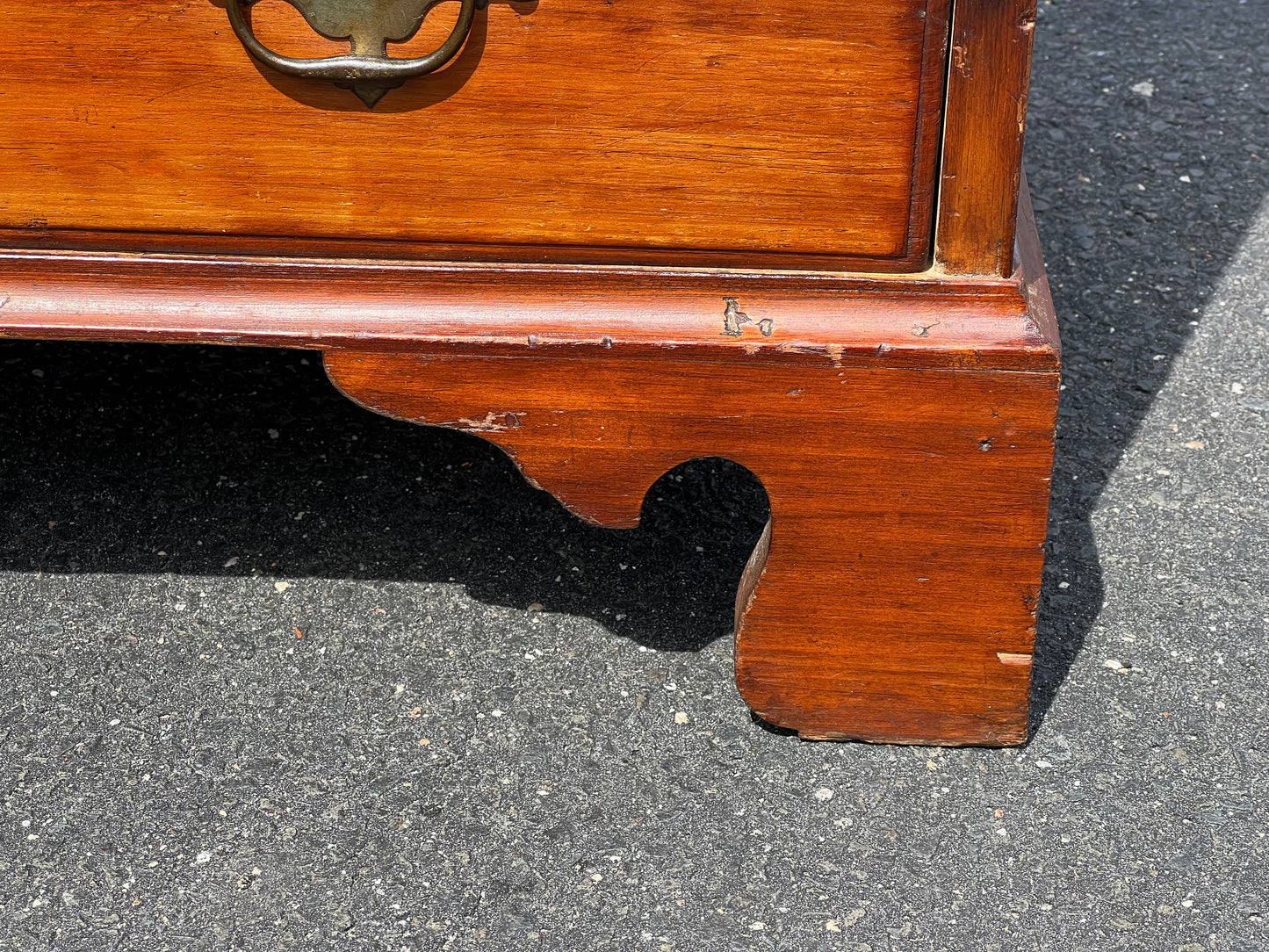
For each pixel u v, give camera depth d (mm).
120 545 1820
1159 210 2609
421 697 1602
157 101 1239
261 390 2121
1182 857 1400
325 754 1525
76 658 1646
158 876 1382
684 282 1292
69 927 1326
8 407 2059
